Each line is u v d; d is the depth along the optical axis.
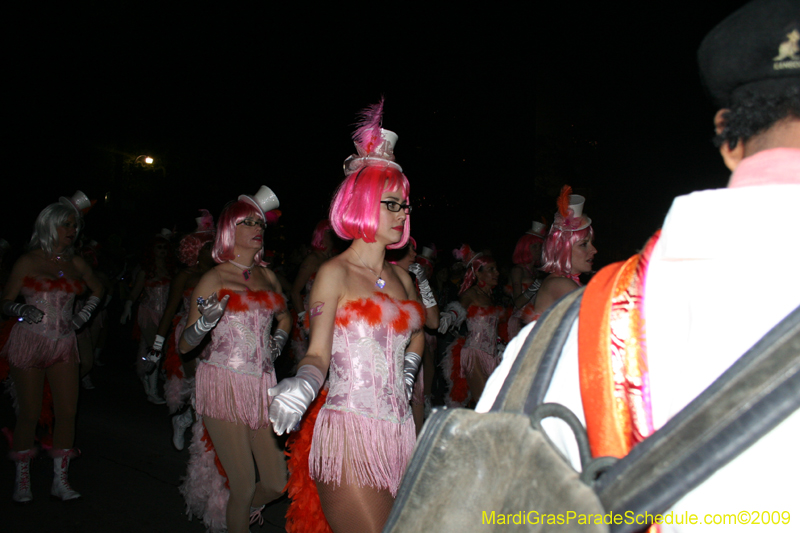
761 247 0.78
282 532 4.29
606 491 0.83
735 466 0.77
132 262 13.53
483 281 6.70
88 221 19.16
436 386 8.67
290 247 17.23
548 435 1.00
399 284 3.24
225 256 4.16
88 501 4.61
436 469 0.97
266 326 4.01
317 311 2.82
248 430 3.72
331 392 2.90
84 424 6.46
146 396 7.76
